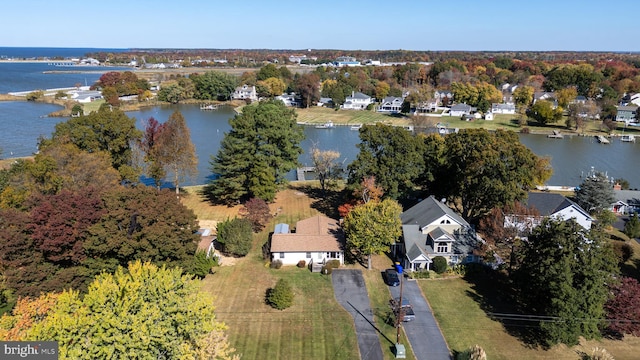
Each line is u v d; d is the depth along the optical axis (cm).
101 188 4397
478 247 4553
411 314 3622
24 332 2081
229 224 4634
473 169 5000
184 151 6078
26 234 3222
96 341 2000
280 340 3334
